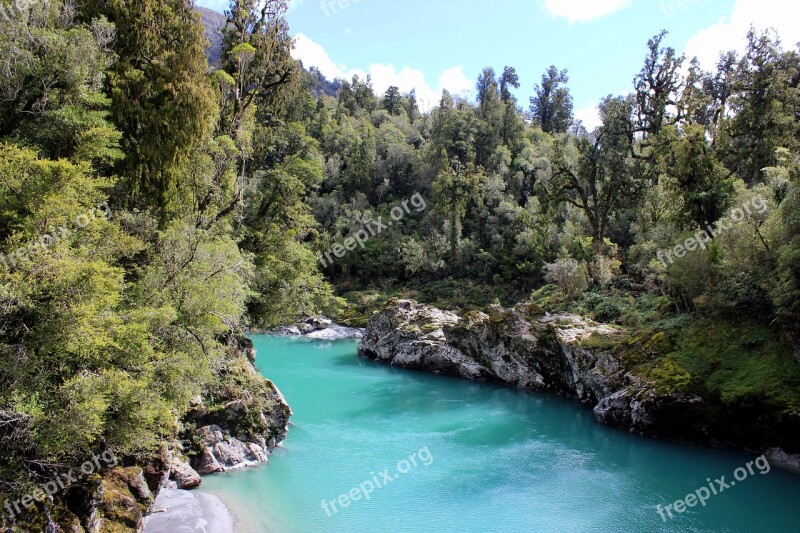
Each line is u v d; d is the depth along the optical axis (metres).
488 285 64.19
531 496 19.20
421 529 16.64
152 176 20.14
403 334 44.78
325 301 37.72
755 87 38.12
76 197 13.17
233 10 30.42
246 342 27.33
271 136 35.50
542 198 51.34
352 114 122.88
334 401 32.19
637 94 51.16
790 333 23.30
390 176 86.56
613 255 47.06
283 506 17.73
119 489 13.80
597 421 28.41
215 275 17.97
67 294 11.01
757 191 29.06
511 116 88.56
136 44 21.05
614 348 29.52
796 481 20.53
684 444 24.94
